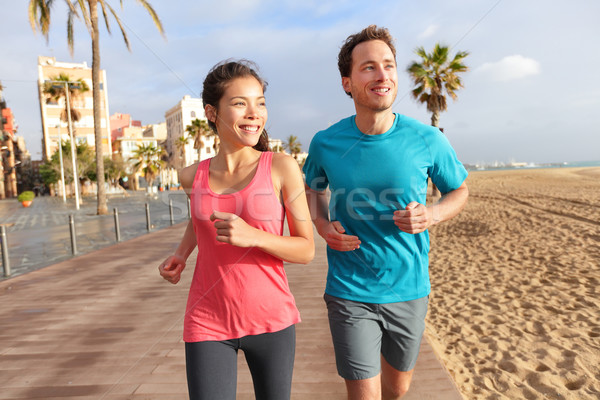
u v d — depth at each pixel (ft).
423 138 5.50
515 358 10.16
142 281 17.71
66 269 21.25
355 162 5.57
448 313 14.12
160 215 54.60
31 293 16.53
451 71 60.39
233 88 4.25
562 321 12.42
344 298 5.55
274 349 4.35
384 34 5.38
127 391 8.16
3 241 20.68
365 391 5.34
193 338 4.31
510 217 35.58
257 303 4.27
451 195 5.83
